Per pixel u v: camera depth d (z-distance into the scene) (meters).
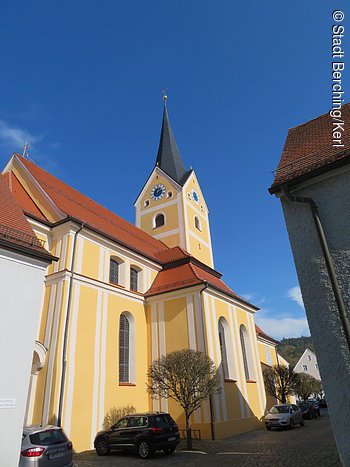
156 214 35.00
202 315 19.38
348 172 7.65
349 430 6.05
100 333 17.62
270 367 31.50
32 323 9.03
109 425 16.19
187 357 15.67
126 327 20.02
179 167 38.31
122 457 12.59
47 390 14.38
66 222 17.83
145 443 12.23
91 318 17.39
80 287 17.31
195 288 20.28
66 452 9.05
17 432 7.85
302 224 7.87
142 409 18.62
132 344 19.72
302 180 7.99
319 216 7.68
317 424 23.14
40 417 13.98
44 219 18.73
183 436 17.31
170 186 35.31
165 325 20.55
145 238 29.19
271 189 8.30
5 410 7.80
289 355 109.19
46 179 22.69
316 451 11.85
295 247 7.79
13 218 10.22
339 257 7.14
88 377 16.06
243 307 24.77
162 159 38.78
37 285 9.48
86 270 18.08
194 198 36.38
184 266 23.75
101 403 16.27
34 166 23.27
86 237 18.78
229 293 22.62
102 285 18.72
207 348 18.52
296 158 8.98
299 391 35.84
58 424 13.80
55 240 18.12
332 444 13.16
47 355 15.17
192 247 32.62
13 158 21.72
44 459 8.43
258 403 22.55
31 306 9.15
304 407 29.03
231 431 18.02
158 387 16.36
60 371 14.77
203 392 14.96
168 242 32.75
